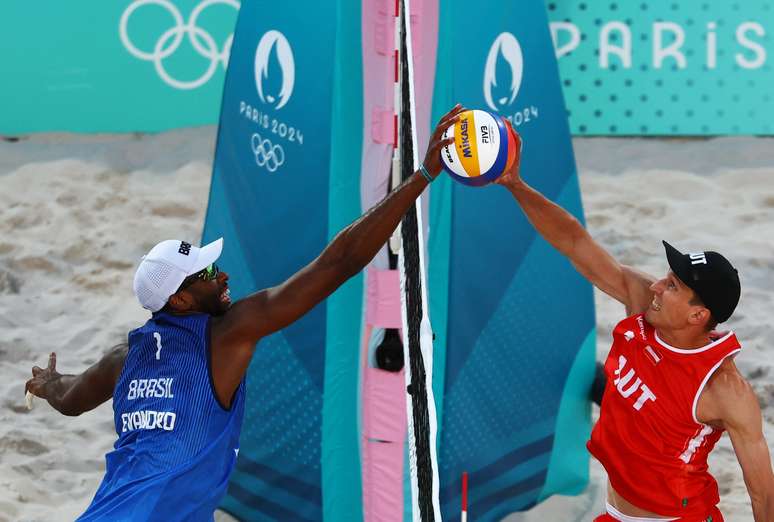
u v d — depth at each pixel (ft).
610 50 107.55
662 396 43.75
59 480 71.05
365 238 39.42
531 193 45.93
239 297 65.10
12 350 85.40
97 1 106.42
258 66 63.36
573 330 68.08
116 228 98.48
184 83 107.55
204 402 39.68
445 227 59.06
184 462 39.04
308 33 60.64
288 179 61.52
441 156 43.04
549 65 67.41
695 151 108.27
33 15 106.73
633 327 44.86
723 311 42.42
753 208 101.24
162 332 40.65
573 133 108.47
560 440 68.39
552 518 65.98
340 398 59.00
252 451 63.98
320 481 60.34
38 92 107.65
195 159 106.11
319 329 59.36
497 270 62.54
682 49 107.55
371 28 57.57
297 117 61.11
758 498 42.88
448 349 58.90
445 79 60.59
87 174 104.37
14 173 104.32
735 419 42.57
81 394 44.68
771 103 107.86
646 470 45.42
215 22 107.04
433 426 47.57
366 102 57.98
